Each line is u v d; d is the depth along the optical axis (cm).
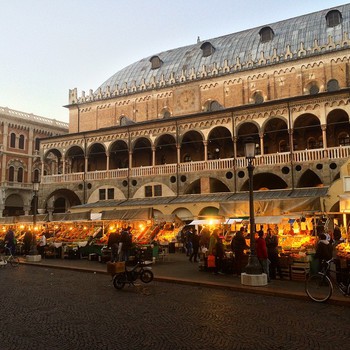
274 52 4872
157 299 1535
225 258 2186
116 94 5894
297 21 5344
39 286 1855
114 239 2522
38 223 3838
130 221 3503
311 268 1944
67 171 6725
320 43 4778
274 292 1605
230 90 5050
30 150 7831
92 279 2102
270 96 4800
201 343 979
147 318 1228
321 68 4572
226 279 1973
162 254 2980
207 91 5191
